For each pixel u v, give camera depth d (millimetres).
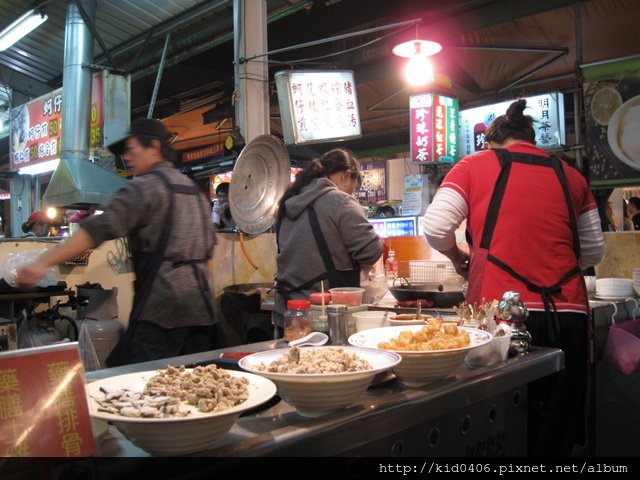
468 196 2258
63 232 6668
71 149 5590
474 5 6461
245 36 4426
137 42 7055
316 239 2463
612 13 5891
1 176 9102
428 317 1928
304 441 1012
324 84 4516
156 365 1563
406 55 5195
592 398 2475
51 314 3355
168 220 2168
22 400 838
